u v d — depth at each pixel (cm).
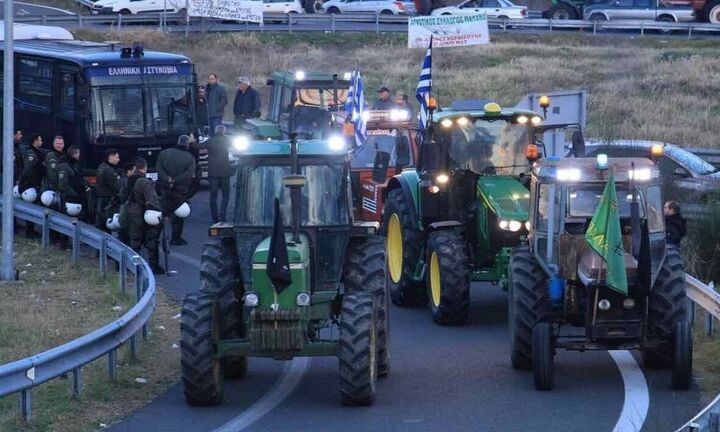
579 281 2072
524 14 9112
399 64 7881
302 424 1883
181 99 4150
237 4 7912
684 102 6506
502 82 7269
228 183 3859
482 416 1908
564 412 1916
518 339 2161
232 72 7669
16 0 10075
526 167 2734
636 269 1988
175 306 2844
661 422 1817
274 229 1906
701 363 2220
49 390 2047
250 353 1978
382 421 1892
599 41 8556
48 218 3500
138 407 1994
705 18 8731
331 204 2081
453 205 2706
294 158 2044
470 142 2733
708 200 3328
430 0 9275
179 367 2267
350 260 2127
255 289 1931
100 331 2009
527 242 2497
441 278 2600
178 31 8538
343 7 9488
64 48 4438
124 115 4075
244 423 1891
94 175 4053
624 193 2148
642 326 2005
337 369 2283
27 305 2836
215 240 2142
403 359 2344
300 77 4328
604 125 5619
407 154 2998
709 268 2959
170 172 3509
